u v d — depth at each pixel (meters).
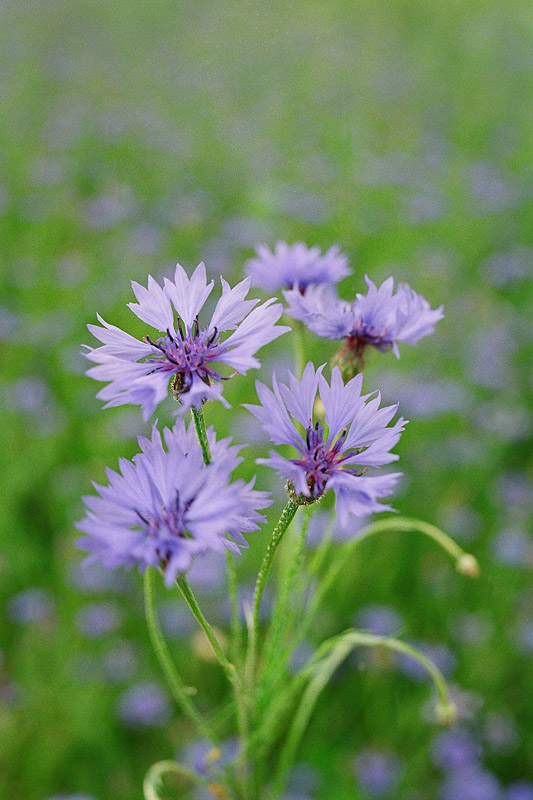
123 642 0.56
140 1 2.21
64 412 0.74
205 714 0.53
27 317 0.85
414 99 1.60
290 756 0.37
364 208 1.04
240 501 0.27
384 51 1.91
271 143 1.34
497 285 0.97
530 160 1.33
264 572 0.30
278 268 0.39
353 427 0.28
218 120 1.49
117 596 0.59
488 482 0.70
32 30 2.10
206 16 2.20
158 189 1.18
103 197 1.09
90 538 0.26
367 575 0.60
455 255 1.01
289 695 0.34
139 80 1.76
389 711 0.53
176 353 0.28
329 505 0.60
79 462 0.71
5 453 0.67
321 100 1.58
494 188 1.17
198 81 1.75
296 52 1.94
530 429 0.75
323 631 0.55
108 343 0.29
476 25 2.01
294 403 0.28
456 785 0.50
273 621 0.33
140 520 0.26
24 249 1.00
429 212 1.08
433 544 0.63
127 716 0.51
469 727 0.53
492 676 0.56
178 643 0.56
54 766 0.50
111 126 1.37
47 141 1.35
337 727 0.52
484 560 0.62
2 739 0.50
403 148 1.33
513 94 1.62
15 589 0.60
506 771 0.53
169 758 0.51
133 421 0.69
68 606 0.59
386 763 0.51
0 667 0.53
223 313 0.29
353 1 2.16
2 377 0.77
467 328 0.87
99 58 1.91
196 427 0.28
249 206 1.09
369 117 1.49
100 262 0.94
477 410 0.77
